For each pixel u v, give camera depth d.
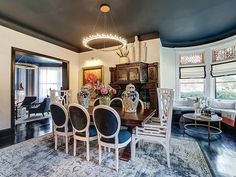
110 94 3.08
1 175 2.06
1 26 3.75
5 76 3.84
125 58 4.83
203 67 5.53
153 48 4.71
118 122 2.15
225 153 2.81
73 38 5.14
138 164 2.35
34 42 4.54
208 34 4.95
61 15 3.59
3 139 3.49
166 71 5.75
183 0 3.03
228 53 4.88
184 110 5.04
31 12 3.46
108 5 3.15
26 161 2.44
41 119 5.82
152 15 3.62
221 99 5.18
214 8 3.35
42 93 8.90
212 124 4.70
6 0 2.99
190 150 2.90
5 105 3.82
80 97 3.32
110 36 3.28
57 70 8.96
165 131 2.35
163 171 2.17
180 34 4.92
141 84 4.62
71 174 2.08
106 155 2.65
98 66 5.77
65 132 2.75
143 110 3.16
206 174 2.10
